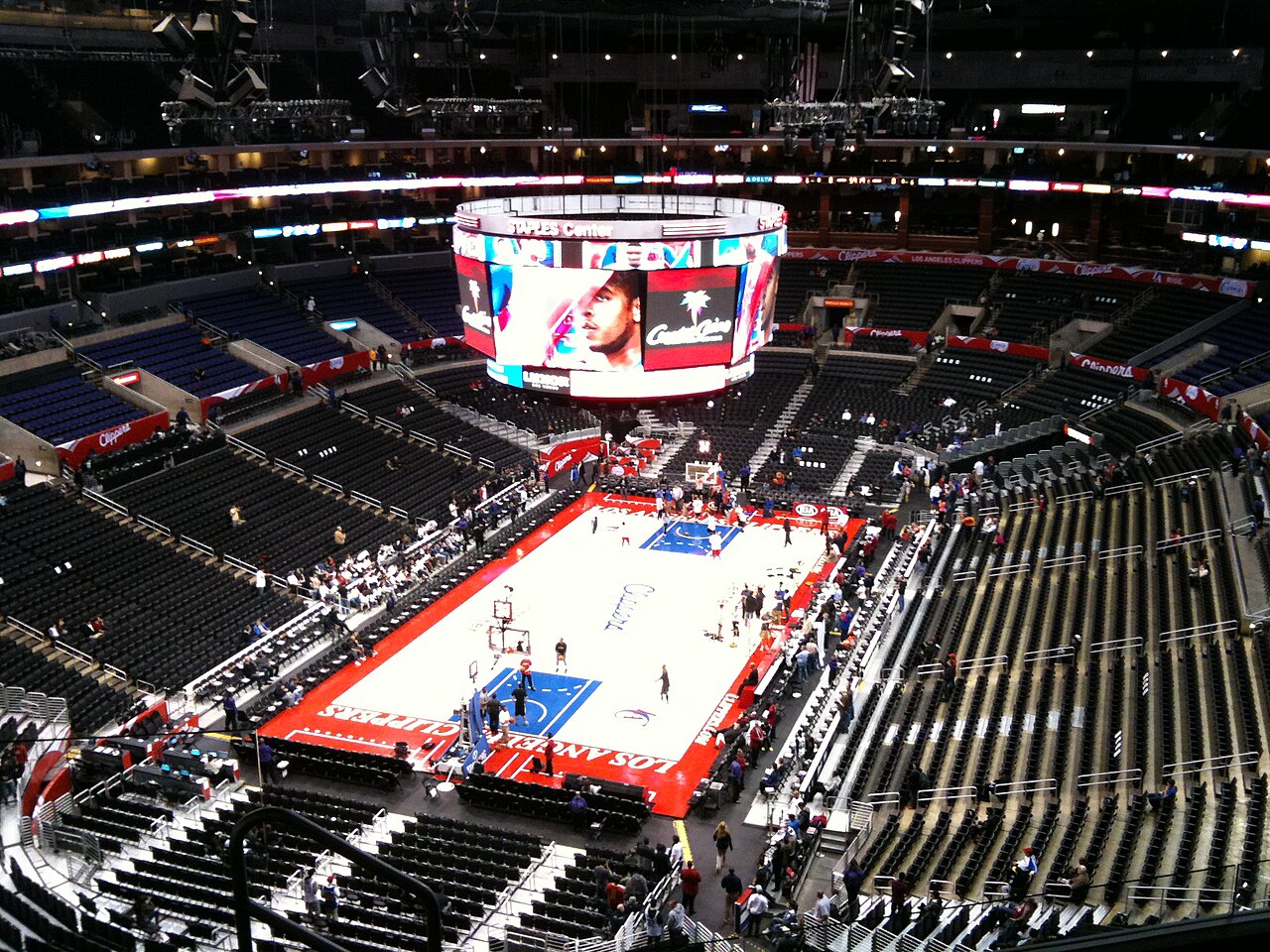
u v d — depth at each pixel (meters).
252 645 37.47
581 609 42.00
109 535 41.12
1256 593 31.33
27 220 48.88
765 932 23.50
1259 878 17.58
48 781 29.00
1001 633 35.44
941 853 25.06
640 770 31.58
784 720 33.84
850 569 43.34
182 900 23.39
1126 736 27.20
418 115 39.16
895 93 28.61
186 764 30.03
